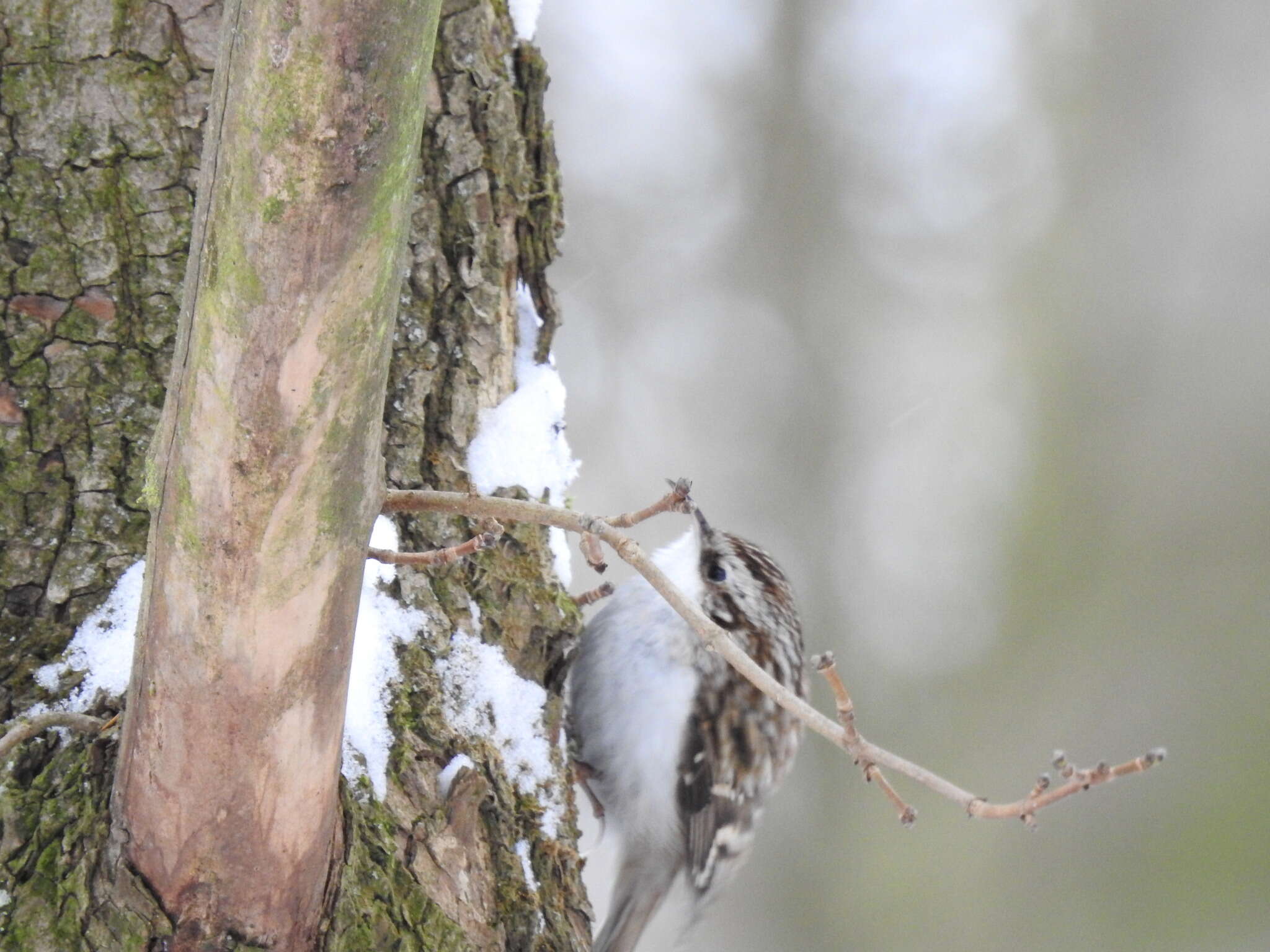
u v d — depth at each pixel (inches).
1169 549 565.6
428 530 197.9
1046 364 607.2
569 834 204.7
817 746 602.2
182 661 135.8
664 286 675.4
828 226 676.1
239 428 123.5
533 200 221.1
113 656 165.3
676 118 689.0
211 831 144.3
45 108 175.8
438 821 178.4
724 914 592.1
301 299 117.8
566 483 221.0
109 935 147.3
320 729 142.7
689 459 656.4
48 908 148.3
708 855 322.3
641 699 308.2
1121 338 594.9
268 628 133.3
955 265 662.5
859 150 679.1
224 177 114.7
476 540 147.9
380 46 108.4
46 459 170.7
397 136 113.3
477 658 197.6
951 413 648.4
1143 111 614.5
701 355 668.7
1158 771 540.7
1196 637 551.2
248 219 114.8
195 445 126.0
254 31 108.2
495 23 218.7
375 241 117.5
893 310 667.4
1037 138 649.6
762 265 677.3
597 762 309.0
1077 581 577.9
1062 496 588.7
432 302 205.6
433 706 186.7
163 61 179.8
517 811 194.7
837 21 686.5
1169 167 605.0
